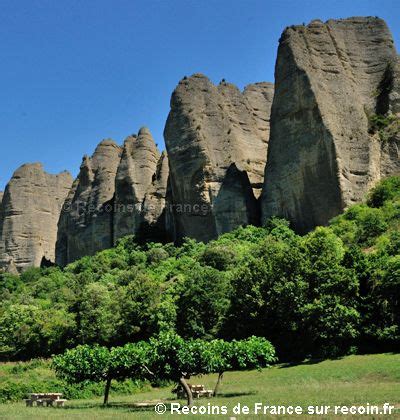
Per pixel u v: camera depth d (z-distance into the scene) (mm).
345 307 42625
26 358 58656
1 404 36156
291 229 71062
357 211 63062
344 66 80562
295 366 40781
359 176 70188
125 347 32062
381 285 43438
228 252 64625
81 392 40250
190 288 53469
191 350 30125
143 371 31844
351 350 41844
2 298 90125
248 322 48156
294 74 76188
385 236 54500
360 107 76500
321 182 69938
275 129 77000
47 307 73125
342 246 52031
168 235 90312
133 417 23969
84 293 62219
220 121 88312
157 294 56531
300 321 44656
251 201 80750
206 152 83500
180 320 52750
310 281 46094
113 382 41750
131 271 73438
